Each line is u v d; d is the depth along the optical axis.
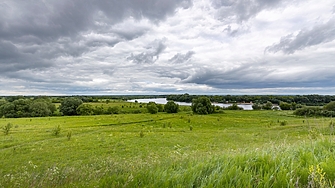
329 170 3.04
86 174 4.83
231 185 2.86
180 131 49.59
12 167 17.83
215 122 69.69
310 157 3.78
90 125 60.06
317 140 5.41
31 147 29.95
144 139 37.50
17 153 26.22
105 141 35.25
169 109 110.75
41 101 108.75
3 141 34.12
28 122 66.00
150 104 105.69
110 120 72.38
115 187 3.23
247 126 60.50
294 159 3.97
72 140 36.03
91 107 107.94
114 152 27.34
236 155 4.43
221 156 4.54
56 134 41.22
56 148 29.38
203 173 3.49
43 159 23.30
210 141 33.59
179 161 4.93
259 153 4.43
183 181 3.12
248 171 3.36
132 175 3.58
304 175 2.96
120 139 37.41
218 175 3.17
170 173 3.47
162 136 41.09
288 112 103.38
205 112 101.25
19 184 4.57
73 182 4.12
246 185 2.79
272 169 3.20
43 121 69.12
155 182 3.10
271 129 47.25
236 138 34.78
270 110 122.31
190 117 82.75
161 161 5.43
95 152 27.27
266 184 2.73
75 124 61.81
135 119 75.38
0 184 4.62
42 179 4.64
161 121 71.31
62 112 106.06
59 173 5.26
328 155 3.85
